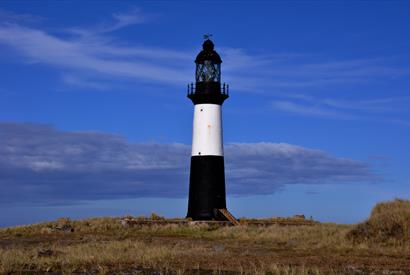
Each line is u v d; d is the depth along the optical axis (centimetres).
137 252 3266
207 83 6241
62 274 2527
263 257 3150
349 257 3145
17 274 2544
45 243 4147
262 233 4772
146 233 5097
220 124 6306
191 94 6278
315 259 3038
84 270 2656
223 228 5338
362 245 3619
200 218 6097
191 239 4547
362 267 2727
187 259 3030
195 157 6231
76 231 5197
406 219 3819
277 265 2745
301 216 6625
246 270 2605
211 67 6288
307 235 4372
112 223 5553
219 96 6259
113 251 3353
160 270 2603
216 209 6116
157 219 5919
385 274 2523
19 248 3703
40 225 5422
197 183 6178
